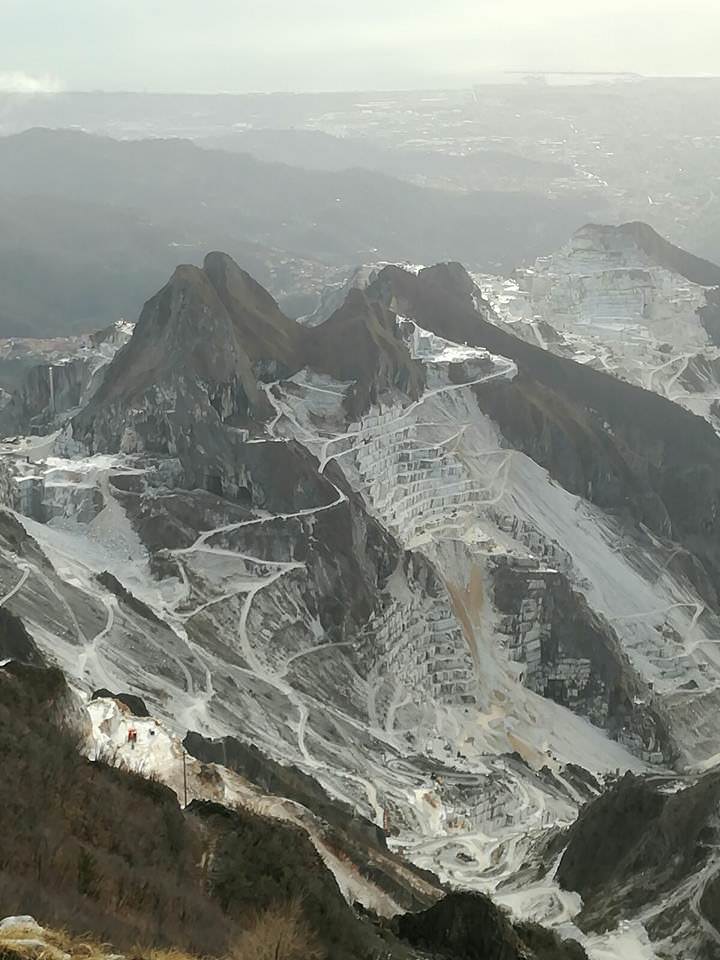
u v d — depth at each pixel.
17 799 45.09
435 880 101.00
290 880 53.59
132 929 38.69
